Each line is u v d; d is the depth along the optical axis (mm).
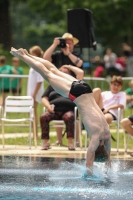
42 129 20953
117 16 57812
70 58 21484
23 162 17953
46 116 20922
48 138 21000
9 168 16938
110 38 62281
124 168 17172
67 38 21906
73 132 20875
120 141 23766
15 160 18344
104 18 57938
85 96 15531
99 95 20812
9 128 27781
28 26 106500
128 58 53062
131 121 20203
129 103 29859
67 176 15938
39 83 23516
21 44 74562
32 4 62125
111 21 58000
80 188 14547
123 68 53562
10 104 21703
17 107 21656
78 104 15555
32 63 16297
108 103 21703
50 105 21094
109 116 20922
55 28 100812
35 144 21406
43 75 16109
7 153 19875
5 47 72062
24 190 14266
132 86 28969
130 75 51906
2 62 33312
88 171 15781
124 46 55156
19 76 25078
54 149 21047
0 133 26016
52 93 21359
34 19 112375
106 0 55781
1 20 72438
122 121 20250
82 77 19891
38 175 16016
